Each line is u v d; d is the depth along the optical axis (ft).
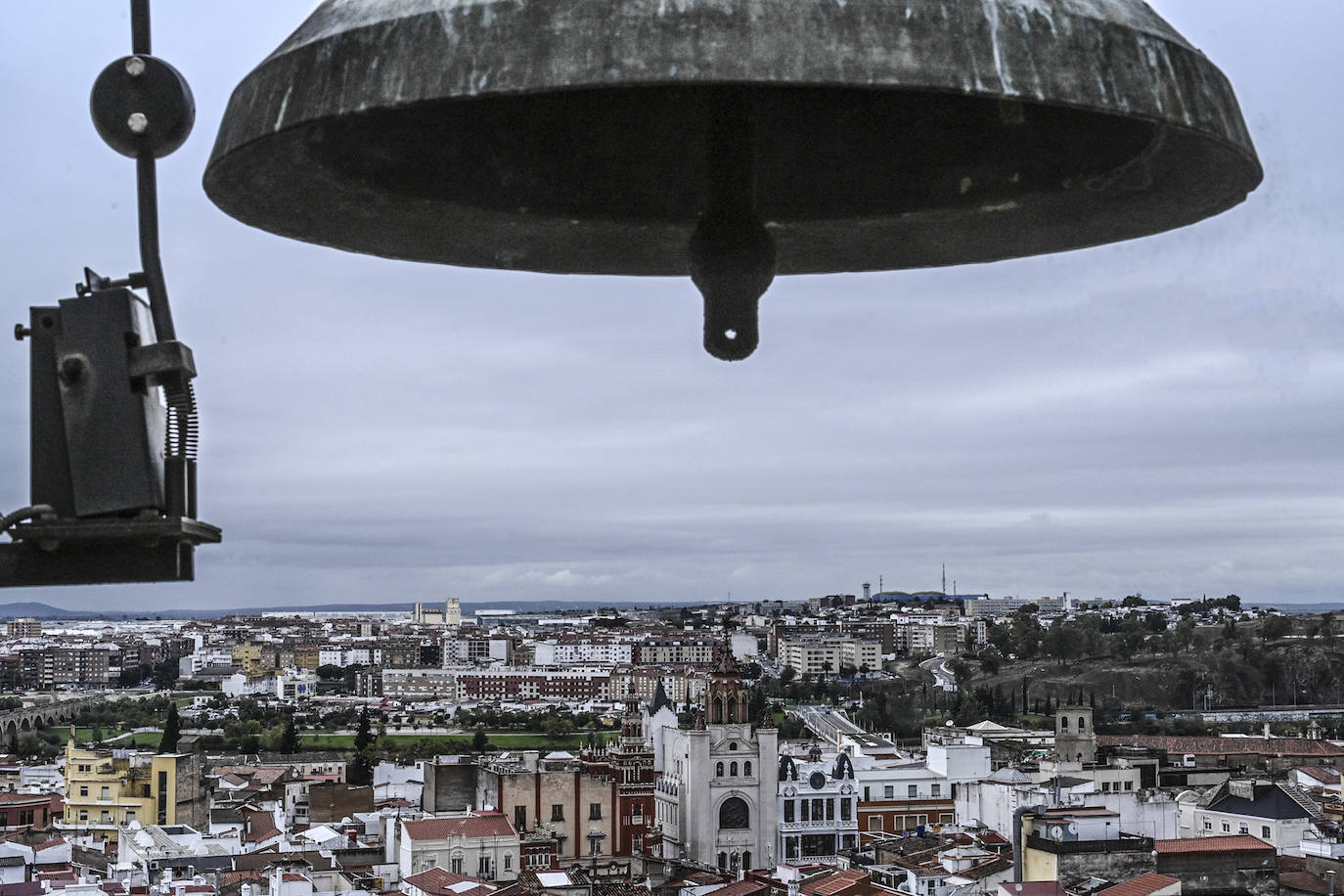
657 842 461.37
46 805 411.75
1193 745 506.48
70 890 269.85
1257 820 319.68
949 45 15.42
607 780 469.98
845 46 15.17
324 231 23.25
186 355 17.25
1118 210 22.59
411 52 16.17
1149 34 16.85
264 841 377.71
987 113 22.39
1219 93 17.60
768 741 452.35
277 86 17.33
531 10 15.74
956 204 23.95
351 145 21.63
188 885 287.48
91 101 17.84
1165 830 337.72
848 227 24.73
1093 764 432.66
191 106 17.81
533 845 390.21
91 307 17.29
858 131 23.38
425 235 24.38
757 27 15.17
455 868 340.59
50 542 17.02
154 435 17.33
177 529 17.06
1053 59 15.88
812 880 293.23
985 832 361.71
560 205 24.68
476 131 23.44
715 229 21.40
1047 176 22.82
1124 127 20.53
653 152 24.14
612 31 15.34
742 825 449.89
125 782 447.42
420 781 532.73
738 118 21.74
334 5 17.75
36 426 17.20
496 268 25.43
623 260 25.58
